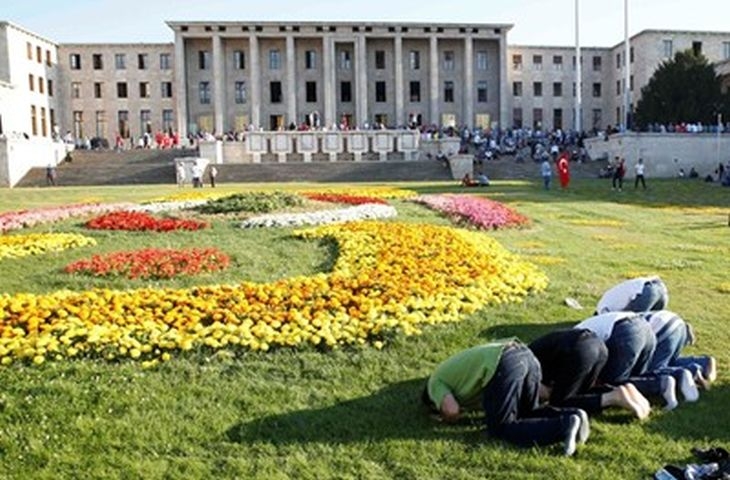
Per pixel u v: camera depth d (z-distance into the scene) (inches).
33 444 215.6
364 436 224.7
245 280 440.5
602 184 1470.2
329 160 2235.5
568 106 3351.4
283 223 675.4
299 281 386.9
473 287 382.9
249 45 3122.5
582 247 595.8
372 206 788.6
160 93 3248.0
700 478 191.6
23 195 1268.5
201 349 290.5
